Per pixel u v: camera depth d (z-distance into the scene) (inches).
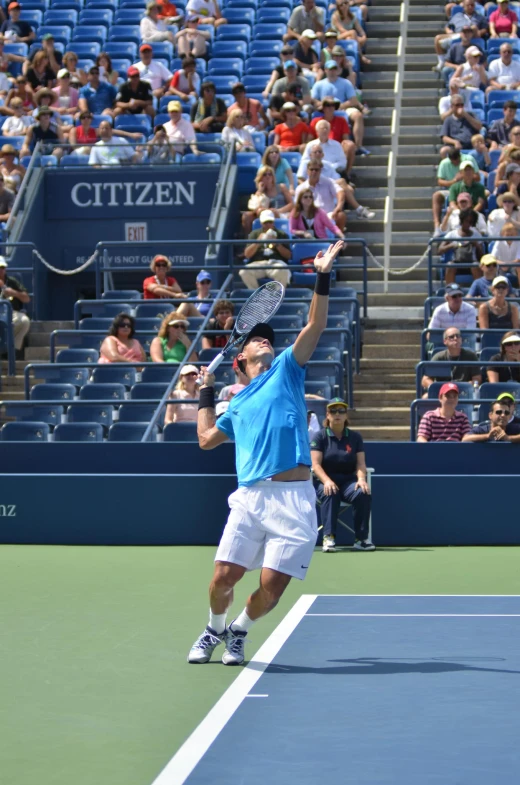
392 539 605.6
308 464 327.3
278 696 295.0
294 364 331.9
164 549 598.2
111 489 615.8
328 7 1243.8
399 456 639.8
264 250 886.4
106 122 1007.0
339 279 962.1
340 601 438.6
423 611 414.6
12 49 1230.9
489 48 1168.2
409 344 855.7
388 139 1080.2
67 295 1003.3
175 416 719.1
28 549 600.4
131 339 801.6
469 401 677.3
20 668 334.3
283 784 224.2
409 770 232.4
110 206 991.0
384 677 314.0
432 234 974.4
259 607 329.1
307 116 1052.5
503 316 791.1
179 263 978.1
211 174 982.4
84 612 426.3
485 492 603.2
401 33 1194.6
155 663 339.3
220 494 610.9
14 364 858.1
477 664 328.8
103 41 1251.8
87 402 714.8
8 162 1013.8
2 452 665.0
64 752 251.1
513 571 516.7
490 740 253.4
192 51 1189.1
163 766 240.2
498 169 927.7
